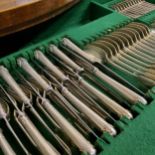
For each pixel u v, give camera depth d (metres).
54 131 0.53
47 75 0.66
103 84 0.64
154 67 0.67
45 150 0.46
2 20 0.87
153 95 0.60
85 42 0.81
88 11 1.17
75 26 1.17
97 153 0.47
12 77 0.64
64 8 1.08
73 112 0.55
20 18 0.92
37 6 0.94
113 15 0.96
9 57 0.71
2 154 0.48
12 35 1.04
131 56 0.73
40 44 0.76
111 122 0.53
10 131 0.53
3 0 0.90
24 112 0.55
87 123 0.53
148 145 0.49
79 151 0.48
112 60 0.72
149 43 0.79
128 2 1.20
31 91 0.61
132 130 0.52
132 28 0.84
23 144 0.51
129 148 0.48
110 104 0.57
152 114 0.55
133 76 0.67
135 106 0.57
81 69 0.67
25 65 0.68
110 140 0.49
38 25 1.08
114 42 0.75
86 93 0.61
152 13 1.07
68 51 0.74
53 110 0.55
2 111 0.54
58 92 0.61
